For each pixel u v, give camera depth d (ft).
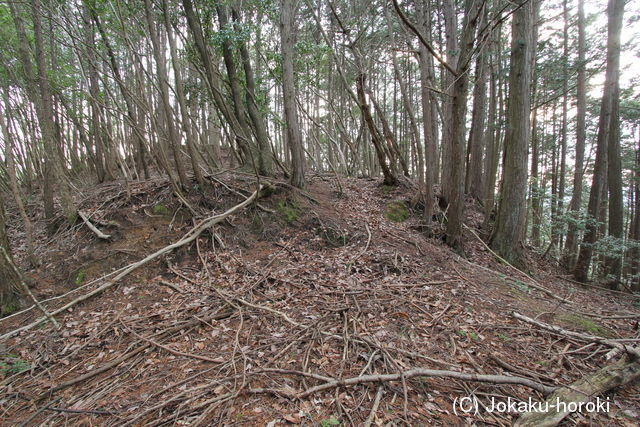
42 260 19.13
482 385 10.49
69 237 20.80
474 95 39.58
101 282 17.65
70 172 38.63
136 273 18.40
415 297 16.90
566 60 36.45
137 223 21.66
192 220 22.07
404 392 9.57
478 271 23.00
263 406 9.51
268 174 29.22
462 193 26.02
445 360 11.73
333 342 12.74
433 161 28.02
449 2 30.40
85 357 12.44
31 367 11.80
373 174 50.39
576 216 32.14
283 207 25.40
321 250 22.79
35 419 9.50
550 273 30.66
